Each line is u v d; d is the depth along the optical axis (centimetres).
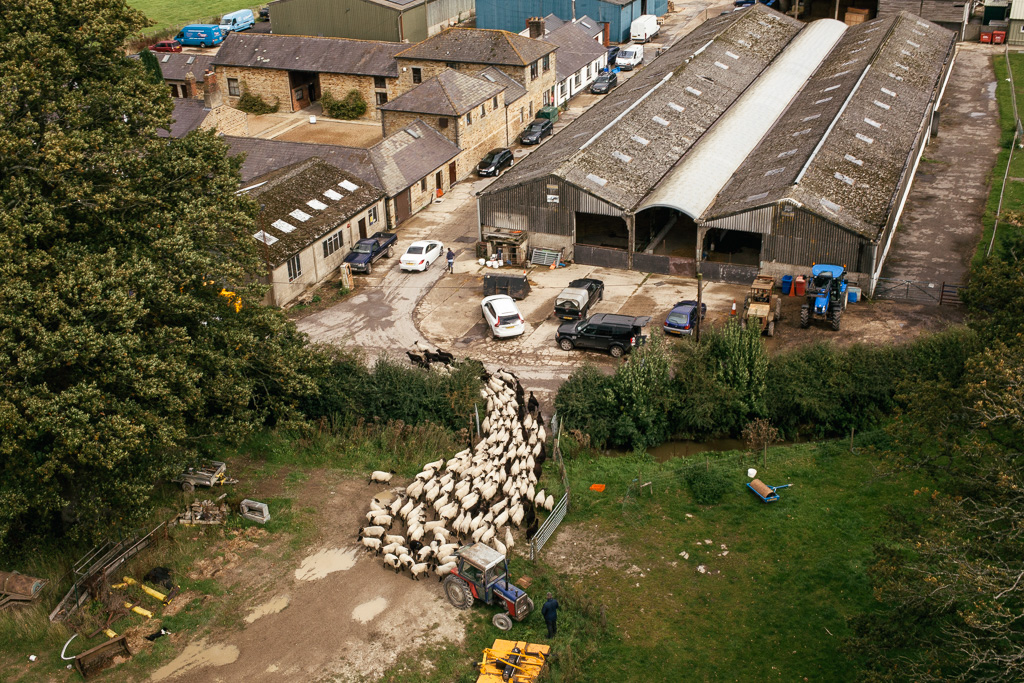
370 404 4225
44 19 3234
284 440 4019
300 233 5519
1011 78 8794
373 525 3384
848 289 5069
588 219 6444
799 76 7862
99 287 2778
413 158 6738
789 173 5562
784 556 3303
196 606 3003
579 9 10350
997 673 2373
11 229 2786
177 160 3447
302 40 8788
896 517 2678
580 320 4944
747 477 3762
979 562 2181
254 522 3422
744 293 5338
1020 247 3697
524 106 8125
